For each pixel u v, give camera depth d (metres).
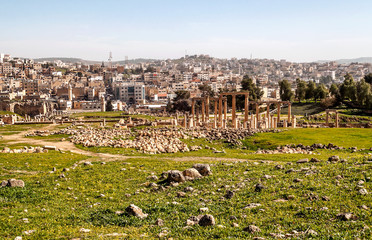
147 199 29.19
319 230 18.77
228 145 72.81
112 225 22.56
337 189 25.08
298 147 63.91
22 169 46.78
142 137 83.38
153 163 50.16
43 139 91.56
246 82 195.75
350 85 160.75
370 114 146.12
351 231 18.22
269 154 57.03
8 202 28.67
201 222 20.88
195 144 74.25
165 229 20.67
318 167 33.53
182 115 182.00
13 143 83.31
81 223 23.02
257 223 20.42
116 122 138.75
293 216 21.25
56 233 20.61
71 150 70.31
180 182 34.44
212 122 117.50
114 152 65.81
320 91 177.00
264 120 104.50
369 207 21.25
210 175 36.09
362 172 28.42
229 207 24.23
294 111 168.62
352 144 63.25
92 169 45.59
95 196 31.78
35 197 30.88
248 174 35.06
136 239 18.91
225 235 18.81
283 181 29.39
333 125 109.38
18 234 20.55
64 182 37.44
